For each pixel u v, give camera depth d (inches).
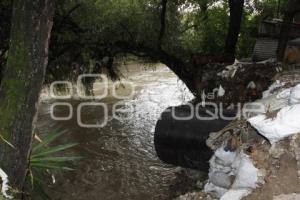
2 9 300.8
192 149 208.8
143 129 458.3
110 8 379.6
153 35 403.9
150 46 403.2
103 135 438.6
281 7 549.6
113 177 328.8
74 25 363.6
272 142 145.7
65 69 390.3
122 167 350.3
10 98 124.0
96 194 301.9
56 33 357.4
